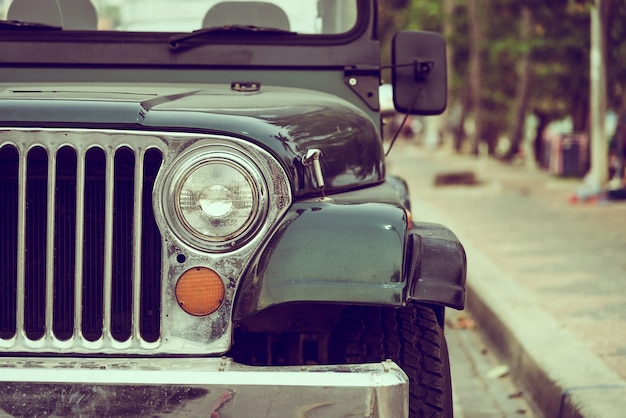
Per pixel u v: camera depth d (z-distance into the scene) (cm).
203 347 335
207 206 330
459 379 680
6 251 339
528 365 648
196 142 333
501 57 3238
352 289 333
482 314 834
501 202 1684
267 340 438
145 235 335
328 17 459
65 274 337
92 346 333
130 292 336
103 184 334
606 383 565
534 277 909
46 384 313
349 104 422
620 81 1816
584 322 719
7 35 449
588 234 1222
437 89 466
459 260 349
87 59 448
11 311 340
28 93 360
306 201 348
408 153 4125
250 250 335
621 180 1711
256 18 458
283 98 392
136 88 412
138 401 312
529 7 1848
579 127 2445
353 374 314
